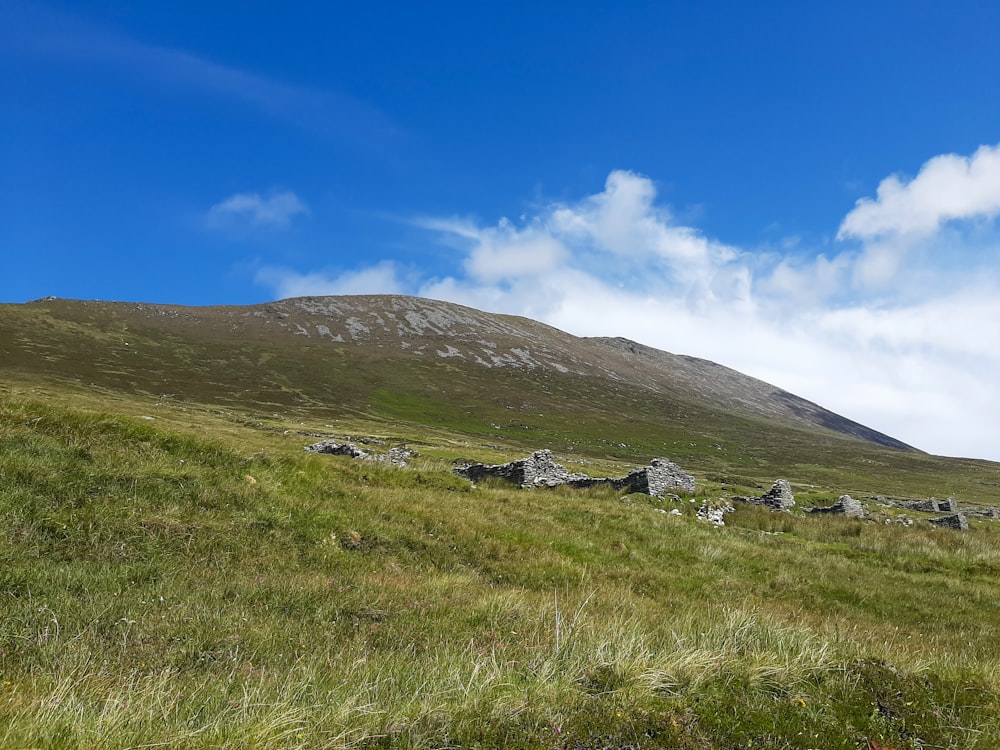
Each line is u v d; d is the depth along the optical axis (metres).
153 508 12.23
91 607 8.02
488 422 127.06
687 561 18.16
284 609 9.35
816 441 183.50
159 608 8.51
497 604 10.70
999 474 141.75
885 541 23.91
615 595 13.32
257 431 55.81
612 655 7.37
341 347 178.75
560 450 107.25
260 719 5.28
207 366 137.00
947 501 56.53
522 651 8.09
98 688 5.73
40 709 4.93
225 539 11.91
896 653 9.36
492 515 18.83
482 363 193.88
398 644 8.44
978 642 13.12
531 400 157.38
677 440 141.12
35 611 7.62
